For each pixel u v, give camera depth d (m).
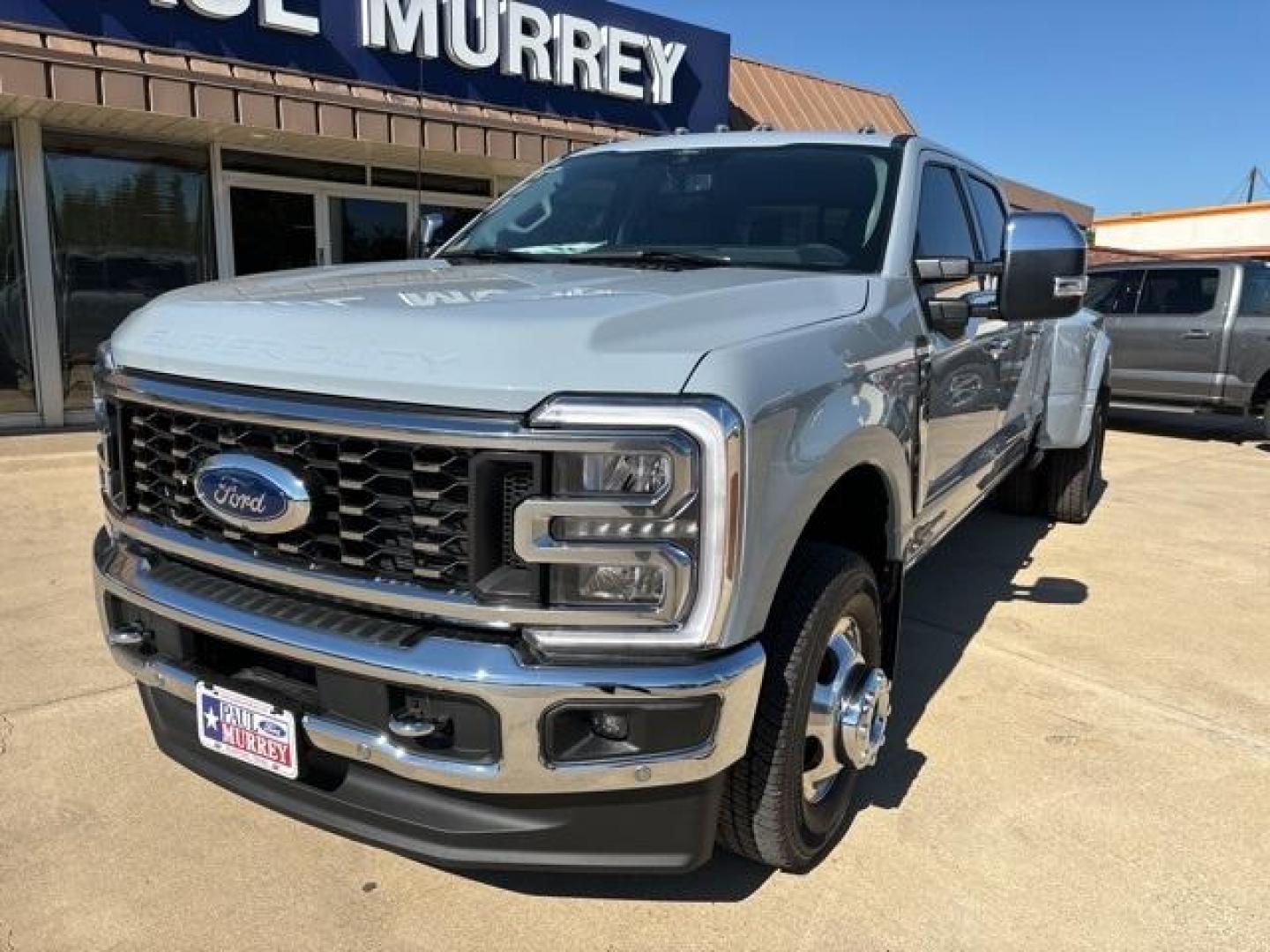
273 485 2.15
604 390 1.92
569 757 2.01
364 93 8.97
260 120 8.42
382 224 10.80
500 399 1.92
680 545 1.94
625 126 11.01
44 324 8.98
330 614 2.16
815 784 2.64
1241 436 11.55
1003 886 2.65
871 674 2.71
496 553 1.99
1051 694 3.87
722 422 1.92
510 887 2.63
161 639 2.49
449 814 2.15
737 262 3.15
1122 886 2.66
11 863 2.66
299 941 2.40
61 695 3.62
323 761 2.32
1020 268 2.85
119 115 8.18
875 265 3.11
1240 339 10.55
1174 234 33.00
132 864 2.68
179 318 2.45
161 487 2.50
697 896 2.60
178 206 9.50
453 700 2.03
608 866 2.15
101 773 3.11
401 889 2.61
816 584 2.42
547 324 2.02
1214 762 3.34
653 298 2.27
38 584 4.79
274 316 2.26
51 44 7.45
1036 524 6.69
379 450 2.05
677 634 1.97
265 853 2.74
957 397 3.52
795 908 2.55
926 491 3.27
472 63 9.54
